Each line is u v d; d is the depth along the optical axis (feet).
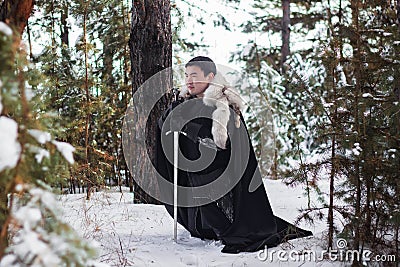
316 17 51.62
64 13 28.89
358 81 12.44
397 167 11.99
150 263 12.57
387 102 12.36
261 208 14.98
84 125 23.65
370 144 12.07
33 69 8.90
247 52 47.39
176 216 15.15
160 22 21.12
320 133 12.80
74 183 24.35
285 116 36.58
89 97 23.72
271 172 30.40
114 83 31.01
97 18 30.53
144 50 21.13
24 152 6.75
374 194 12.13
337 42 12.92
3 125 5.93
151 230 16.12
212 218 14.88
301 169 13.05
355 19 12.73
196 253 13.99
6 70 6.81
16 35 7.11
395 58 12.39
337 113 12.66
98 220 16.40
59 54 25.12
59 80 23.79
